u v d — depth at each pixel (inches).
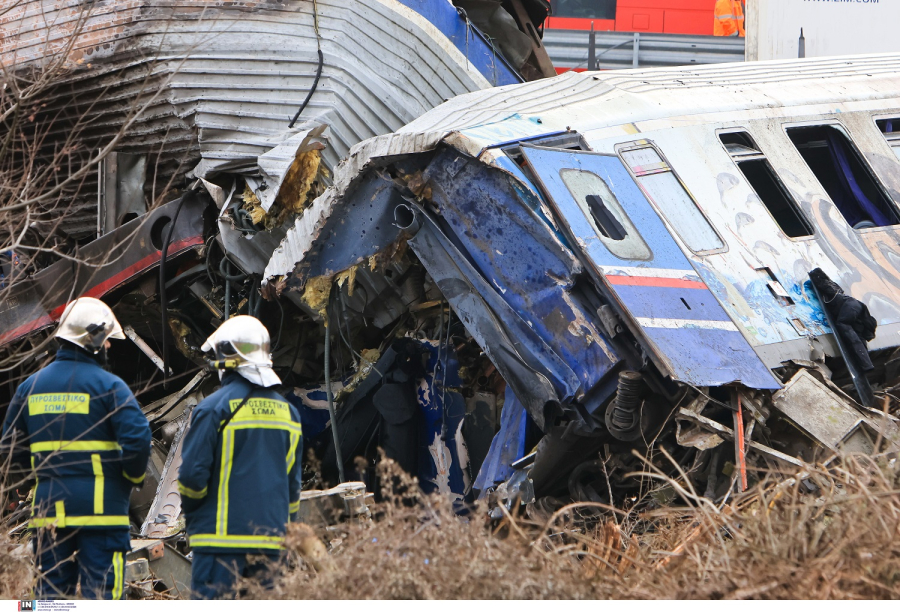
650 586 549.6
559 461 919.0
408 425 1139.9
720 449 856.9
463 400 1162.6
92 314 706.8
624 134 1094.4
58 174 1346.0
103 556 671.1
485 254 981.8
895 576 523.2
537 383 916.0
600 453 926.4
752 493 702.5
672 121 1136.8
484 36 1477.6
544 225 928.3
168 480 1155.9
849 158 1224.2
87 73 1304.1
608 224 952.3
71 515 661.9
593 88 1232.2
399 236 1056.2
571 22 2343.8
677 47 2315.5
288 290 1142.3
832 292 983.0
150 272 1311.5
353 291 1224.2
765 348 915.4
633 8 2329.0
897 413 911.7
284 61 1301.7
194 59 1299.2
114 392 682.2
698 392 824.9
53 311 1286.9
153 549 796.6
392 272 1207.6
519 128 1047.0
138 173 1341.0
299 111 1284.4
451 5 1408.7
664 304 895.1
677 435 838.5
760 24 2222.0
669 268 942.4
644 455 885.2
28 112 1280.8
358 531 604.1
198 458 629.3
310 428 1267.2
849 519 537.0
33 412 681.6
